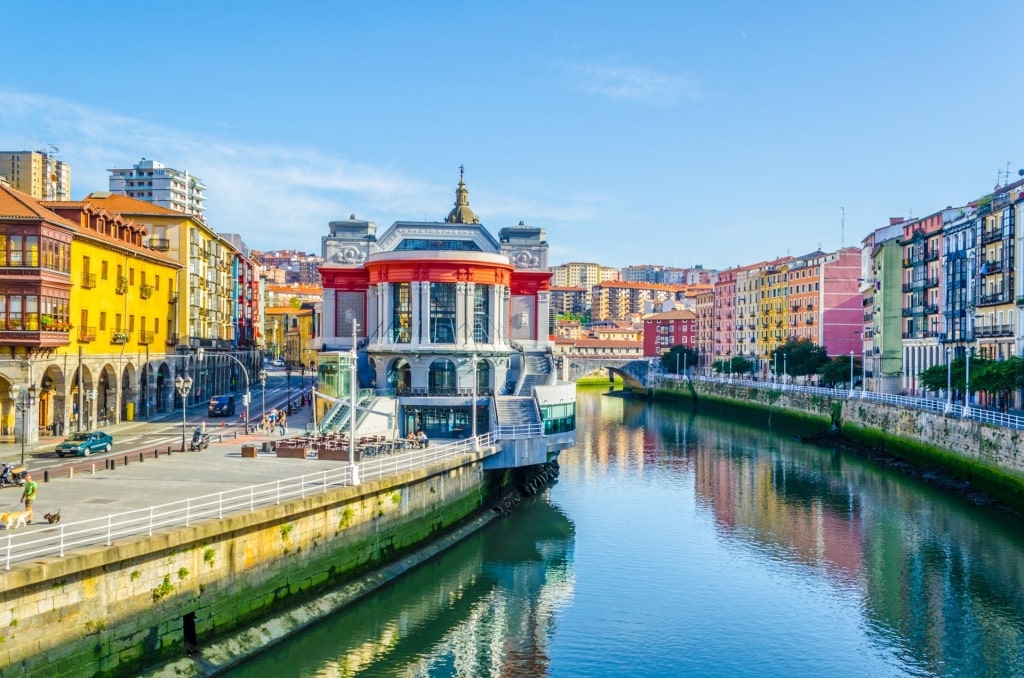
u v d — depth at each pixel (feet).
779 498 224.12
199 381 321.32
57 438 202.28
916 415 275.59
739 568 161.89
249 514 111.86
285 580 120.88
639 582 153.79
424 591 146.72
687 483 246.47
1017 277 281.95
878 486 240.94
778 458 296.10
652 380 618.44
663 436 362.74
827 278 524.52
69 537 98.27
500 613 137.69
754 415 451.53
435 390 235.81
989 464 222.48
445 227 269.64
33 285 192.65
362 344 273.95
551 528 190.90
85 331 219.41
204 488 130.52
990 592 147.64
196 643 104.99
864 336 451.94
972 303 318.45
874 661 120.67
